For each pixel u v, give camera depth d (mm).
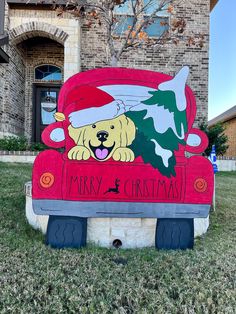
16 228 3799
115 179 3395
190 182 3475
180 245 3471
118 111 3404
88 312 2158
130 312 2189
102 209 3383
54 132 3350
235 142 17625
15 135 9891
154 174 3428
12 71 9523
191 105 3504
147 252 3311
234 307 2262
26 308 2158
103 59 9875
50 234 3359
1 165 7684
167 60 10031
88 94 3381
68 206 3355
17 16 9266
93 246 3447
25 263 2855
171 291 2457
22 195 4875
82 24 9812
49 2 8703
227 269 2869
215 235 3992
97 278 2629
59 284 2490
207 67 10156
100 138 3381
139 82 3434
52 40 10344
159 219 3459
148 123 3436
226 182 7891
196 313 2195
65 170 3354
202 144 3502
